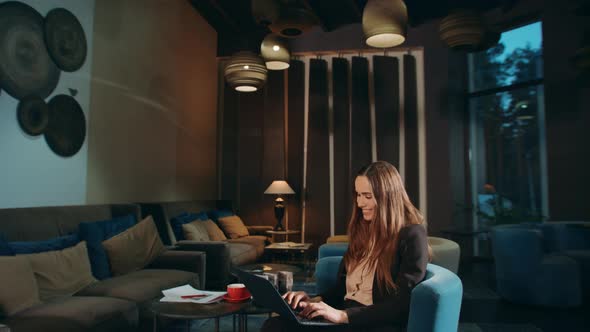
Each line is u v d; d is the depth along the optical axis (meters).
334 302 1.85
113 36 4.34
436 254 2.85
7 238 2.67
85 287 2.79
